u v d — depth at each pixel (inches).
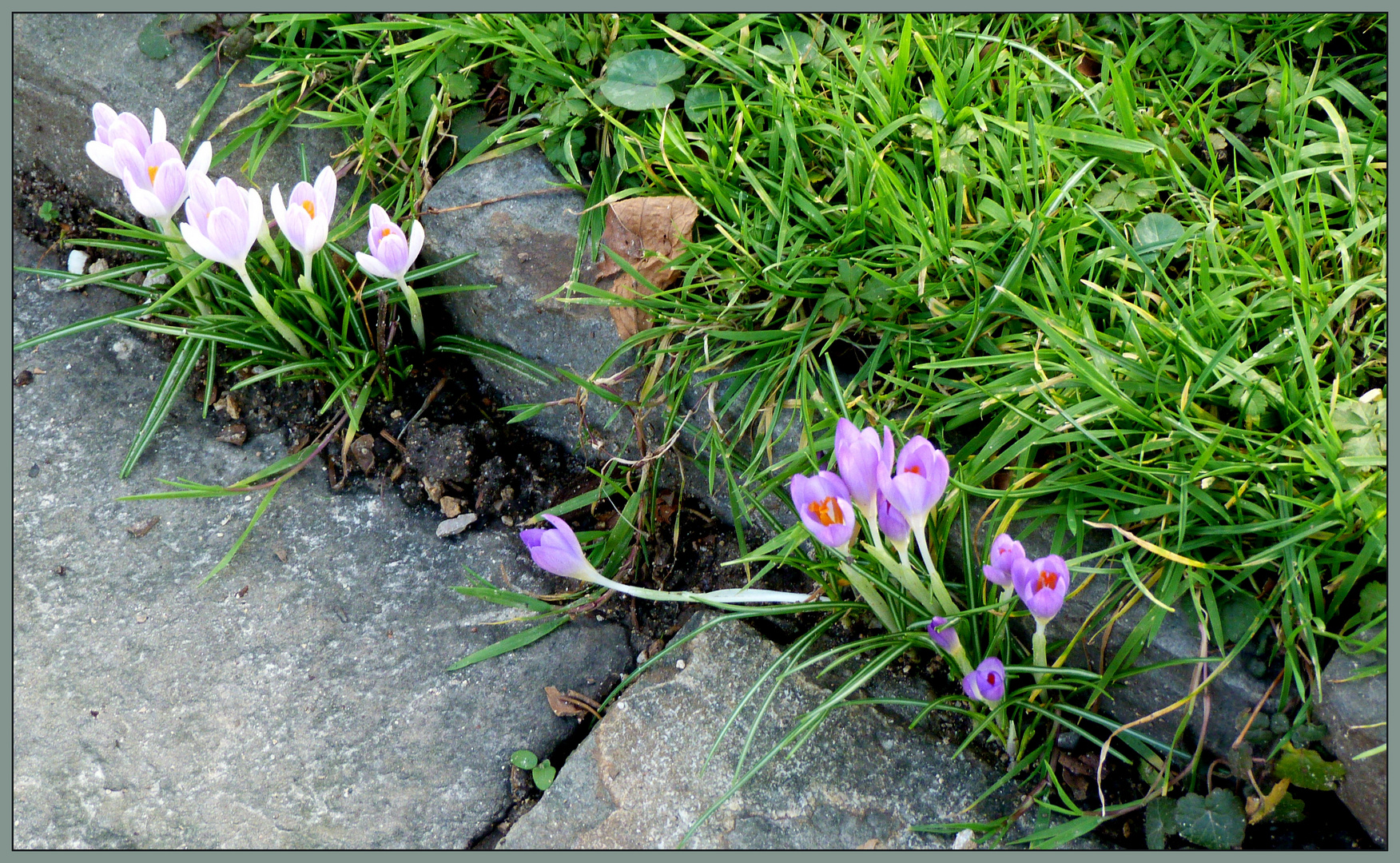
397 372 51.4
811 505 43.9
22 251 53.8
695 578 49.3
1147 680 45.9
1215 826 45.0
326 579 49.5
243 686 48.2
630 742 47.2
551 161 50.5
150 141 50.8
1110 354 46.0
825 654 46.0
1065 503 46.3
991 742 46.9
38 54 52.7
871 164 47.6
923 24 50.3
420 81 51.3
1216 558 45.7
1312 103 49.6
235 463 50.9
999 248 47.9
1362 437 45.3
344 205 51.6
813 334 48.1
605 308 49.5
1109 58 49.0
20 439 51.0
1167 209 48.4
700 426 49.1
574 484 50.6
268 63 52.4
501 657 48.7
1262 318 46.9
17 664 48.3
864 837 46.0
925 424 47.1
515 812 47.2
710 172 49.0
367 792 47.2
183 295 51.6
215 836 46.7
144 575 49.4
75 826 46.7
